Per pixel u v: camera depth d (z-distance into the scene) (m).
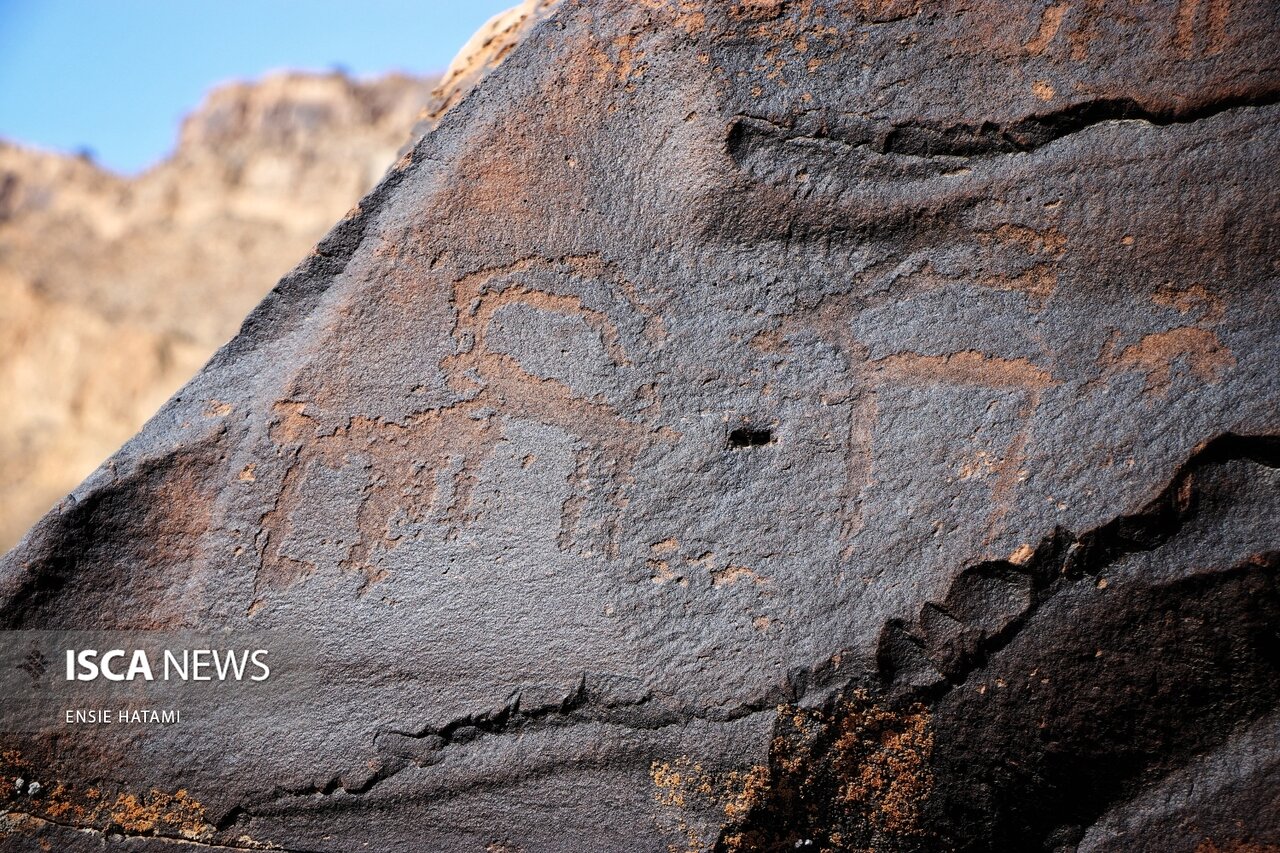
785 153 1.25
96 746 1.27
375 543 1.27
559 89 1.27
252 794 1.26
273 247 6.96
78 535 1.28
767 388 1.25
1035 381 1.23
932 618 1.22
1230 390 1.21
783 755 1.23
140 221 7.34
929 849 1.25
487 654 1.25
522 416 1.26
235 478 1.28
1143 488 1.21
